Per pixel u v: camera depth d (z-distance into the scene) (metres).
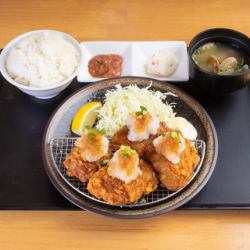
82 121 0.45
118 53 0.53
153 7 0.60
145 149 0.40
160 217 0.38
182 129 0.43
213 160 0.40
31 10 0.59
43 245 0.37
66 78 0.47
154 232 0.37
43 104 0.48
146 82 0.48
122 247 0.36
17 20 0.58
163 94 0.47
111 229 0.38
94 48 0.53
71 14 0.59
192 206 0.38
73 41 0.49
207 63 0.47
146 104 0.46
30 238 0.37
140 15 0.59
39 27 0.57
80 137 0.41
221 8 0.59
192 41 0.47
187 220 0.38
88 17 0.58
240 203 0.38
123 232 0.37
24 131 0.45
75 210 0.38
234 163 0.41
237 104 0.47
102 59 0.52
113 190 0.36
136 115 0.40
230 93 0.46
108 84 0.48
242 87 0.45
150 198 0.38
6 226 0.38
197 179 0.39
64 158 0.42
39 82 0.45
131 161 0.36
